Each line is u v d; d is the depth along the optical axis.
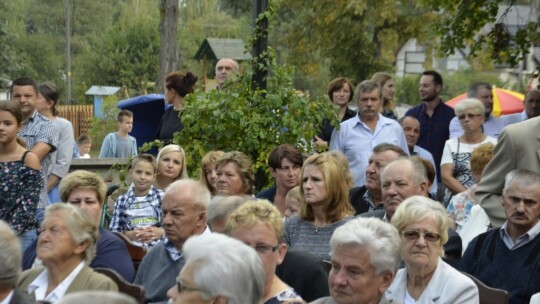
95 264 7.04
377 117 10.63
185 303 4.25
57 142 10.12
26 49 56.78
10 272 5.23
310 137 10.27
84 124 40.06
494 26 16.11
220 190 8.39
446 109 12.40
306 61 42.03
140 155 9.55
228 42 31.39
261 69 10.17
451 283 5.94
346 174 8.74
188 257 4.38
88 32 61.97
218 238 4.47
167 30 23.23
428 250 5.94
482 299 6.07
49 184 10.18
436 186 10.67
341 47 39.69
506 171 7.32
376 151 8.24
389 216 7.17
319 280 6.33
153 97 13.12
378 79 12.61
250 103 10.20
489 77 50.06
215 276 4.24
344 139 10.61
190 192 6.80
